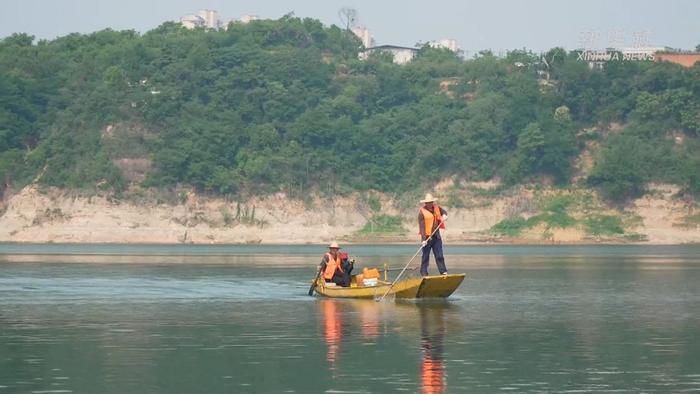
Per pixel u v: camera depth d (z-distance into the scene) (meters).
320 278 64.56
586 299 60.94
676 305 57.06
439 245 59.47
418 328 45.81
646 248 175.00
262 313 52.44
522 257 131.00
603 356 37.81
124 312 53.09
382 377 33.69
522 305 56.88
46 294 64.62
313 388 31.98
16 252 146.50
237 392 31.45
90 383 32.75
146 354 38.34
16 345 40.66
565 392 31.42
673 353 38.50
